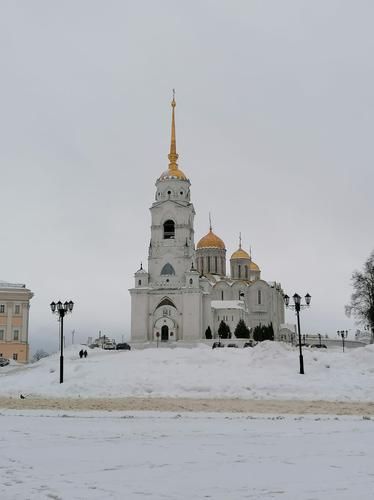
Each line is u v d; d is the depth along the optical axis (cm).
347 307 11488
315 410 3609
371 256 11450
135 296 13650
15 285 12962
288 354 5791
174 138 14975
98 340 15775
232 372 5166
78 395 4597
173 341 12744
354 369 5241
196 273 13562
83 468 1842
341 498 1459
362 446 2234
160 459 1983
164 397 4388
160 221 14162
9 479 1697
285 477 1697
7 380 6100
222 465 1875
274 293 16625
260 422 3005
